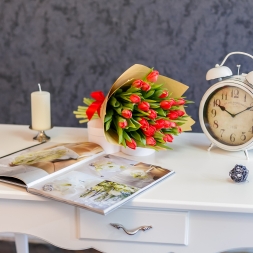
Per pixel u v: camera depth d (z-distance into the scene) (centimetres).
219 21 151
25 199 96
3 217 100
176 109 115
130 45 157
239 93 115
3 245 171
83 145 118
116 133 116
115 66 160
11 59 163
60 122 169
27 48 161
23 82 165
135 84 108
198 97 160
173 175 106
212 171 109
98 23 156
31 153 113
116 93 112
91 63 161
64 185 97
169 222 96
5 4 157
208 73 118
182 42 155
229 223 96
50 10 157
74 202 90
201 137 135
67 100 166
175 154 120
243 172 101
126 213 97
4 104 169
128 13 154
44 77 164
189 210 96
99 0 154
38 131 136
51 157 110
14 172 100
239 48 153
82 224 99
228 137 118
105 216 97
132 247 100
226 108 117
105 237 99
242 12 149
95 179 100
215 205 93
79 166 108
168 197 95
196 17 152
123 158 114
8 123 171
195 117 162
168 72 158
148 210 96
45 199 96
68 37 159
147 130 109
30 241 170
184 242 97
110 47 158
